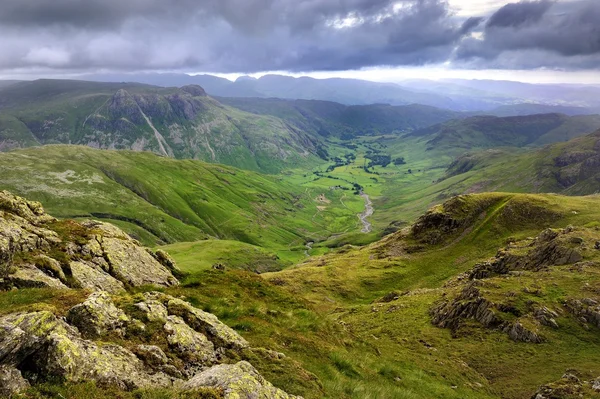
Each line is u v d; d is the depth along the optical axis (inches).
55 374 535.5
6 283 956.6
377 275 5605.3
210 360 804.6
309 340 1213.1
